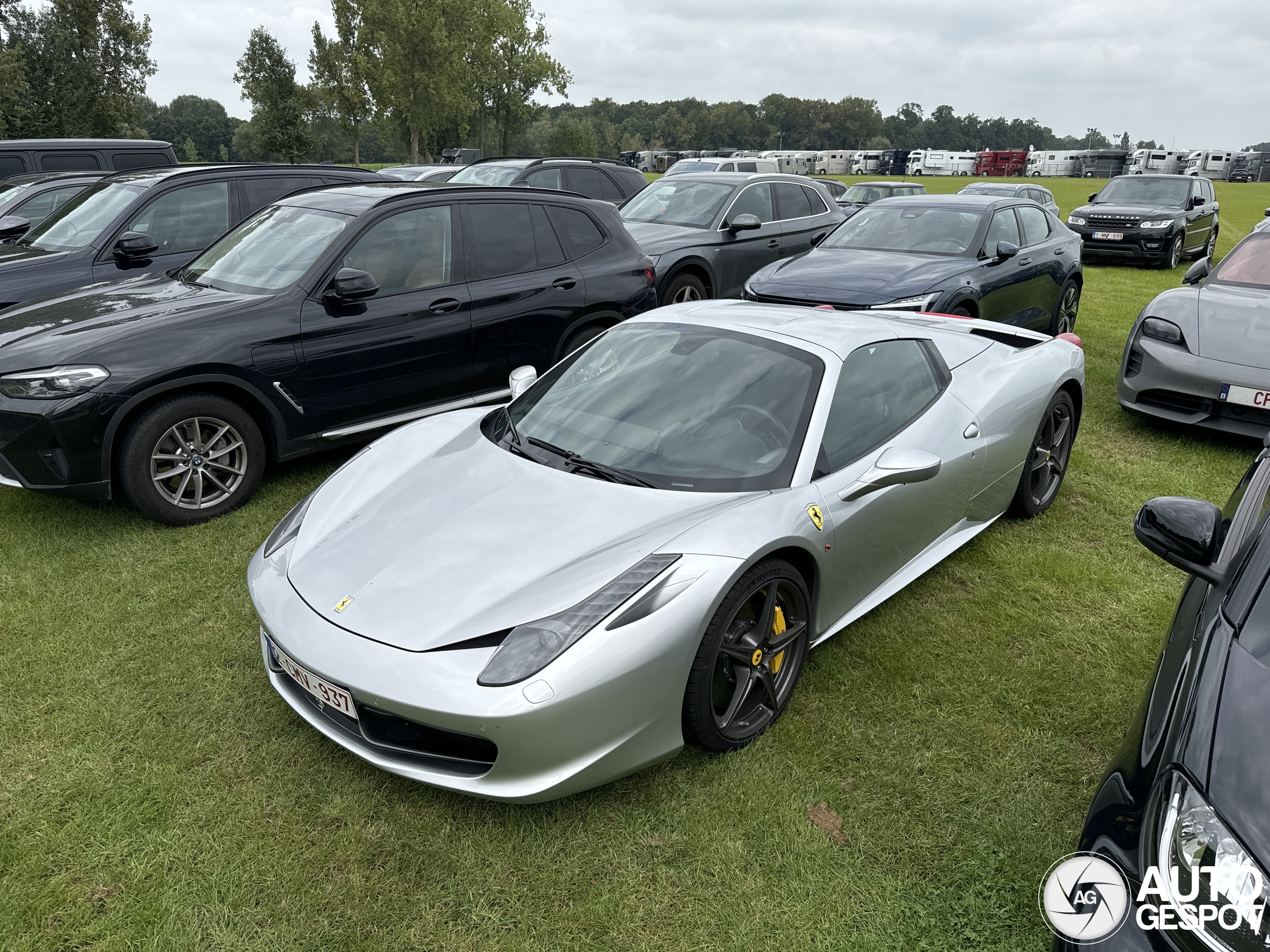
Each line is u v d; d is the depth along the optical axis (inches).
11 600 143.5
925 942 82.6
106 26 1557.6
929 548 144.3
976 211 298.4
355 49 1920.5
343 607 96.1
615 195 471.5
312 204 209.5
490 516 106.9
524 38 2413.9
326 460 209.3
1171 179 627.8
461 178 473.7
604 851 92.4
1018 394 159.8
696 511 105.0
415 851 92.2
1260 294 236.4
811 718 115.0
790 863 91.3
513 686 85.7
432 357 201.3
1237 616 74.6
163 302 181.0
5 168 443.8
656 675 92.2
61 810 97.5
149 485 165.6
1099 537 174.7
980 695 121.6
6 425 155.4
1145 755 67.9
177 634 133.9
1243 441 237.0
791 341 130.2
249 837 93.8
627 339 140.9
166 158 498.9
